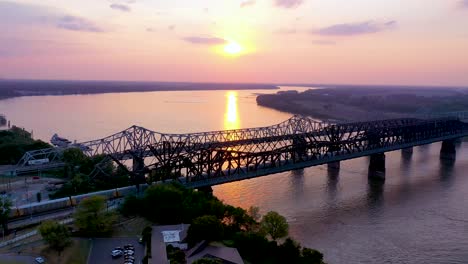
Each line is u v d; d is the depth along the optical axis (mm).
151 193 118938
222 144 196000
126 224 111812
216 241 100812
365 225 136000
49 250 92375
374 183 190000
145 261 88188
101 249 96000
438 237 127438
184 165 149500
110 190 139250
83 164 169125
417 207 155250
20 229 106125
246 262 97438
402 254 115750
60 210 122312
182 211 113875
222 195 165125
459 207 156000
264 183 184875
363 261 111375
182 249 93688
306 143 185375
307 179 194250
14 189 146500
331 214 145625
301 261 101812
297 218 140750
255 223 113375
